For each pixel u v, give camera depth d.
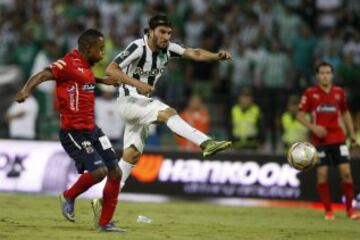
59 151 55.38
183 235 32.28
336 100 44.47
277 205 52.25
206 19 73.12
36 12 80.44
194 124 62.97
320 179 44.62
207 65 70.81
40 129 66.56
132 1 78.12
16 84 69.31
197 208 48.66
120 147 55.66
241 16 74.50
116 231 32.03
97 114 61.62
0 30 79.12
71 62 30.92
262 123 63.72
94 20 75.50
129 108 32.75
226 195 53.12
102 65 67.56
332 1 76.75
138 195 54.19
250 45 70.75
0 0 83.31
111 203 31.77
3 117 68.00
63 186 54.53
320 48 71.31
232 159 53.59
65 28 75.50
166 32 32.69
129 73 33.22
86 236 30.30
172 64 70.88
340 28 75.00
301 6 76.62
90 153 31.00
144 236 31.06
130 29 73.19
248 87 67.56
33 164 55.34
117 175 31.56
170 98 70.12
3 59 75.81
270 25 73.12
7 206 44.38
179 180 53.97
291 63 71.12
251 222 40.06
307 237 33.47
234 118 62.91
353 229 38.06
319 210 49.84
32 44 73.12
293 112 60.88
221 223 38.81
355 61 71.75
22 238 29.36
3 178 55.50
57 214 40.44
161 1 77.38
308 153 34.25
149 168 54.50
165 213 44.16
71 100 30.89
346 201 44.78
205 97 67.69
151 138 64.81
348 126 45.09
